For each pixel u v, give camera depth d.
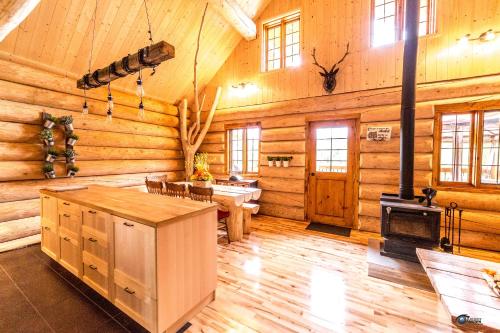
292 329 1.85
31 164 3.57
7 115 3.33
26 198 3.49
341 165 4.63
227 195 3.43
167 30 4.50
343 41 4.41
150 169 5.47
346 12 4.38
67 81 3.97
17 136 3.43
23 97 3.49
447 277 1.74
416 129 3.81
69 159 3.87
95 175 4.43
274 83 5.22
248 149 5.90
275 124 5.20
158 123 5.72
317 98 4.70
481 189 3.47
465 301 1.45
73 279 2.52
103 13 3.66
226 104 5.97
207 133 6.29
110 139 4.64
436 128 3.71
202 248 2.01
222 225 4.48
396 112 3.98
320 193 4.84
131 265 1.77
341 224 4.62
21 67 3.47
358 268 2.87
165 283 1.66
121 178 4.84
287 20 5.21
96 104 4.43
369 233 4.17
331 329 1.85
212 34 5.15
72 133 3.92
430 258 2.07
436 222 2.82
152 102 5.54
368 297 2.29
